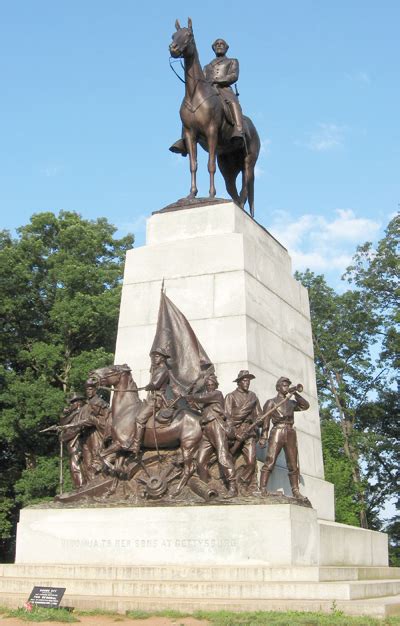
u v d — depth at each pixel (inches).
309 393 749.3
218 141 748.0
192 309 659.4
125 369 604.7
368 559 694.5
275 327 697.6
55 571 535.2
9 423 1344.7
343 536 635.5
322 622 390.3
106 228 1675.7
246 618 402.9
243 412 566.9
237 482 546.0
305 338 770.8
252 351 639.1
